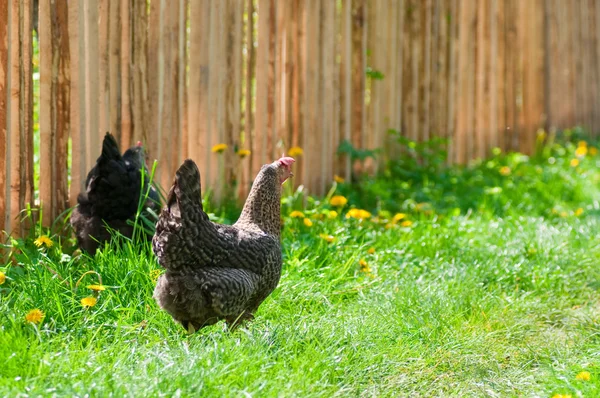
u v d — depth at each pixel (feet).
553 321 20.72
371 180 32.37
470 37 37.37
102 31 23.32
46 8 21.91
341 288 20.76
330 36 31.19
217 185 27.37
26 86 21.89
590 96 45.03
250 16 27.94
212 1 26.48
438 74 36.29
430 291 20.66
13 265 21.11
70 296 17.89
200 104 26.55
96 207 20.93
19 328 15.80
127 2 23.89
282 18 29.32
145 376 14.37
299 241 22.98
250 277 16.98
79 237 21.29
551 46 41.83
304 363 15.80
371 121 33.71
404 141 33.63
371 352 17.06
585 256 24.76
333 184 31.91
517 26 40.06
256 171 28.89
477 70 37.96
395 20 33.99
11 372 14.29
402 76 35.01
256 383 14.61
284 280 20.15
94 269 19.31
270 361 15.85
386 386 16.19
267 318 18.93
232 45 27.48
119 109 24.13
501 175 35.53
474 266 23.15
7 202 21.40
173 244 16.11
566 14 42.75
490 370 17.35
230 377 14.82
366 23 32.86
